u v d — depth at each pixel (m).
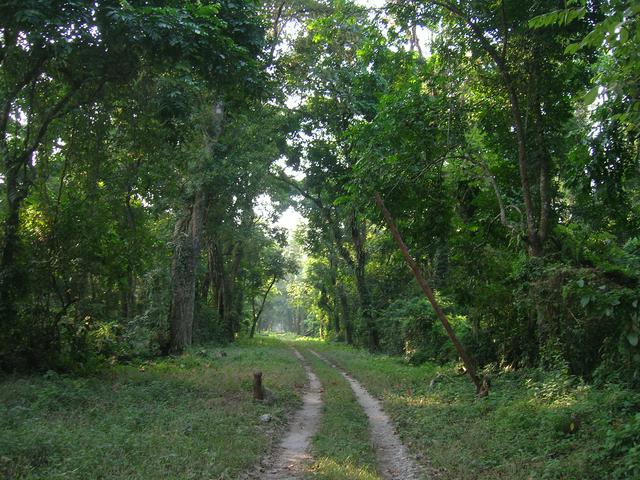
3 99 13.45
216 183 22.39
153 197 18.34
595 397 8.70
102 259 15.50
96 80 13.31
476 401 11.52
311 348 38.78
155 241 19.25
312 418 11.23
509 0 11.47
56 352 14.27
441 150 12.90
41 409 9.33
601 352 10.52
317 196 33.50
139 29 10.77
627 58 5.96
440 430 9.45
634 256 11.24
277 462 7.76
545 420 8.36
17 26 10.73
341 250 34.09
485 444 8.20
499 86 13.19
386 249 25.84
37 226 14.44
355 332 41.78
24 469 5.89
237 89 13.90
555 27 11.15
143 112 14.70
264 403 11.83
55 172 15.94
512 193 15.41
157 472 6.25
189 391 13.03
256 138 24.23
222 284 42.50
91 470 6.15
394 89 14.58
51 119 13.55
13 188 13.55
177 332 22.98
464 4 12.13
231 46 11.83
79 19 10.49
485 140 14.62
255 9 13.84
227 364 20.41
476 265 15.55
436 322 21.83
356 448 8.37
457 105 13.01
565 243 12.31
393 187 13.02
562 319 11.23
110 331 17.92
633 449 5.93
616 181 12.14
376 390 15.06
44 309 14.15
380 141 12.65
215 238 35.25
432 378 16.25
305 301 73.25
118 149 16.30
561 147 13.06
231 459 7.16
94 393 11.48
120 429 8.05
